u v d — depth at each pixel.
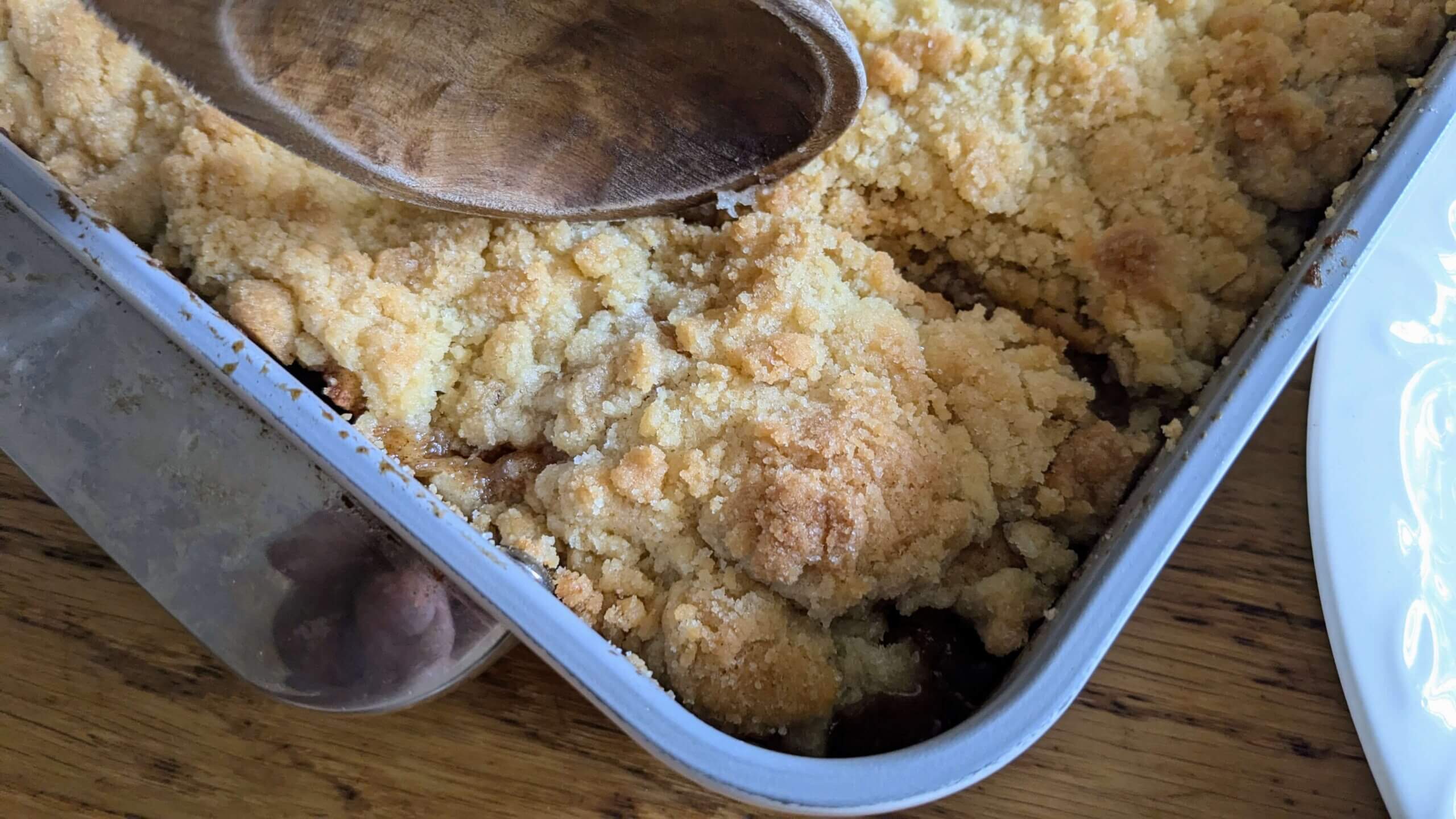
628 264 0.18
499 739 0.17
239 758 0.18
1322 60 0.17
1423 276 0.19
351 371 0.17
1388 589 0.17
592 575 0.16
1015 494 0.16
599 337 0.17
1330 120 0.17
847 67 0.14
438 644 0.16
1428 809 0.15
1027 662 0.14
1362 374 0.18
